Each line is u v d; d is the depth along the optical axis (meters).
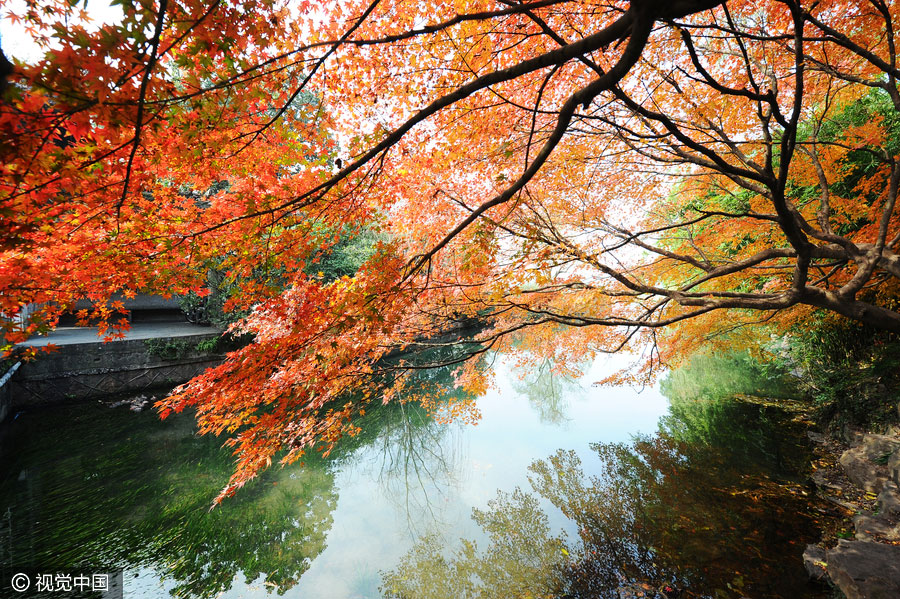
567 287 5.28
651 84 3.83
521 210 4.70
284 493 7.56
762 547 4.77
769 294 3.89
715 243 5.99
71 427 9.74
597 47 1.48
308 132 2.41
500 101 3.67
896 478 5.13
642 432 9.53
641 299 6.38
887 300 6.53
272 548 5.86
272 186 2.65
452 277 4.76
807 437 7.82
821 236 3.85
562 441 9.50
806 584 4.10
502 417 11.88
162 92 1.59
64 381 10.73
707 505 5.87
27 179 1.55
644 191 5.55
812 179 5.12
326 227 3.04
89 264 2.24
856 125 6.42
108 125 1.49
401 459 9.38
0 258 2.07
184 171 2.30
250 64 2.00
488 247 3.39
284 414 3.59
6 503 6.88
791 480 6.29
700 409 10.52
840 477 6.05
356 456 9.53
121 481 7.68
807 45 4.01
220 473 8.14
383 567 5.35
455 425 11.37
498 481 7.72
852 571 3.46
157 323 17.59
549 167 4.60
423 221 4.89
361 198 3.02
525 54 3.41
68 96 1.31
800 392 10.41
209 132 1.97
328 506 7.11
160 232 2.39
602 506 6.27
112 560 5.52
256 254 2.72
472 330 19.41
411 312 4.44
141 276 2.43
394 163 3.45
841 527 4.88
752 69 4.21
